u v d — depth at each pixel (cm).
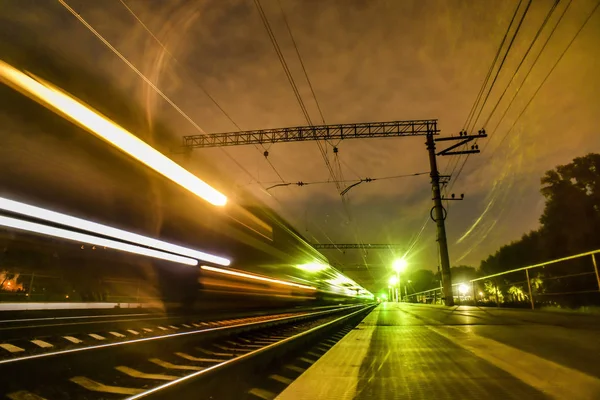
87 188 788
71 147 704
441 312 2023
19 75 603
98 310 1096
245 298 1584
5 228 721
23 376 508
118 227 920
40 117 644
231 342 1023
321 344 1148
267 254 1692
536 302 1634
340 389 491
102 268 1098
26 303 900
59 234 786
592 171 3069
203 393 536
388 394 463
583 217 3048
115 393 527
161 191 935
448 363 614
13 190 689
